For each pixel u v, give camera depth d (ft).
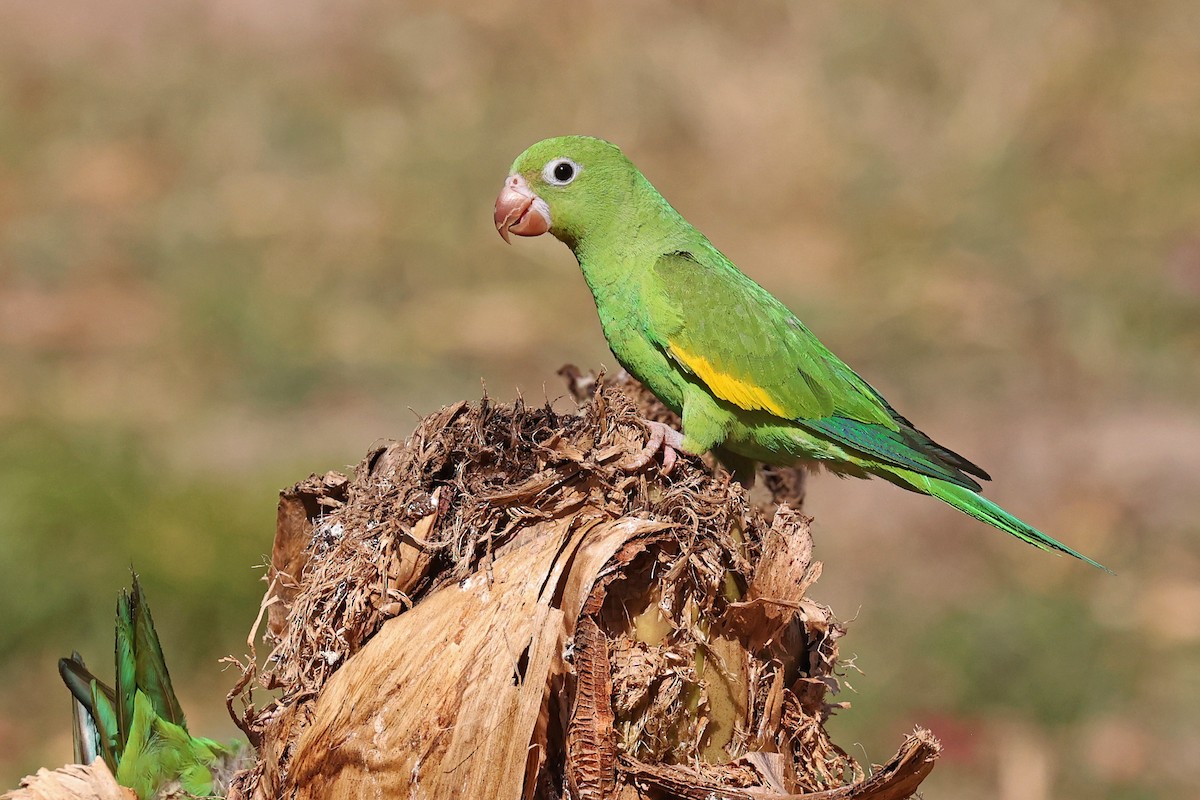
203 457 45.83
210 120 73.67
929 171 68.28
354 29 79.71
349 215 65.10
